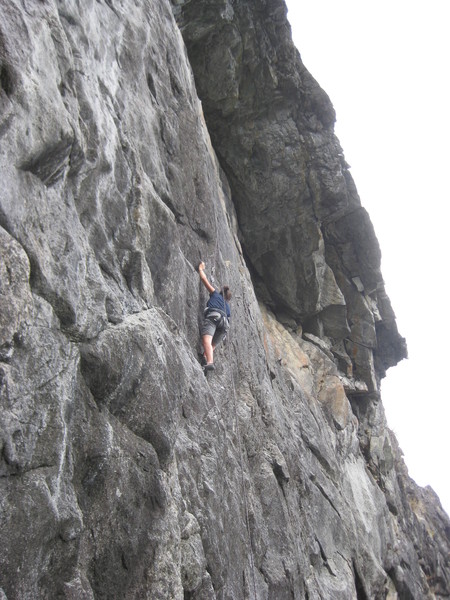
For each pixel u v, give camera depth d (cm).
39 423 484
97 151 652
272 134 1612
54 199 556
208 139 1239
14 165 495
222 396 967
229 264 1194
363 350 1995
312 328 1941
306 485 1305
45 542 475
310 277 1817
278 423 1253
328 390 1816
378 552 1708
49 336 512
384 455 2097
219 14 1406
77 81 649
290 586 1017
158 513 603
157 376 643
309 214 1738
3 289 462
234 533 851
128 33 855
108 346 576
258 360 1261
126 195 729
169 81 997
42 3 579
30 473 472
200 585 699
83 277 568
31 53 527
